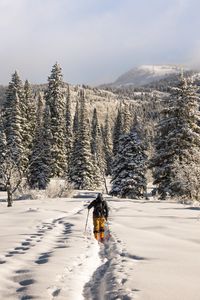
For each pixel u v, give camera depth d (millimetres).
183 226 13234
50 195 36219
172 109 36500
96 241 10508
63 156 65062
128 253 8469
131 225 13453
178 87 37156
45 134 59188
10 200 25375
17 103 59312
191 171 29422
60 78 70562
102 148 104188
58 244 9828
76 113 112875
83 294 5773
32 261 7750
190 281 6141
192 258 7938
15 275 6645
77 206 22812
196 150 34875
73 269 7121
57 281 6246
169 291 5582
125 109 108438
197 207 23141
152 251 8688
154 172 37031
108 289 5832
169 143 36719
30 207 21781
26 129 63781
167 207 22703
